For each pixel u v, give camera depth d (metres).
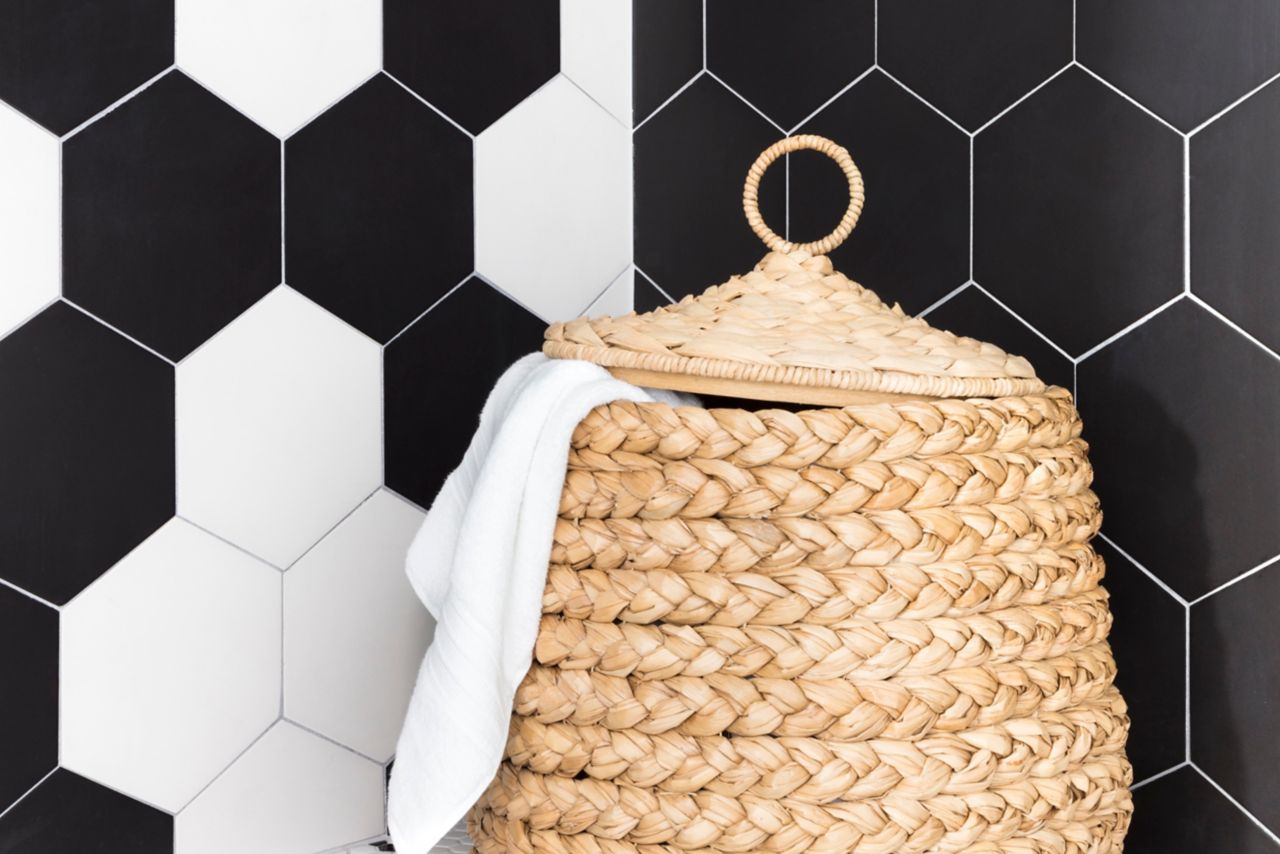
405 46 1.10
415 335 1.10
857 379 0.74
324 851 1.03
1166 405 0.97
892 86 1.14
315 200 1.04
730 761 0.71
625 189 1.33
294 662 1.02
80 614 0.90
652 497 0.72
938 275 1.11
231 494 0.98
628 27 1.34
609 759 0.72
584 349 0.78
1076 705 0.80
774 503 0.72
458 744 0.69
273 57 1.01
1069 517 0.81
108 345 0.92
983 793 0.74
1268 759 0.91
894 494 0.73
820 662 0.72
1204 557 0.95
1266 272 0.92
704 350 0.74
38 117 0.89
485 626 0.70
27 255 0.88
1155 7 0.98
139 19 0.94
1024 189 1.05
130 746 0.93
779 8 1.22
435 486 1.11
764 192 1.23
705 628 0.72
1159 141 0.98
